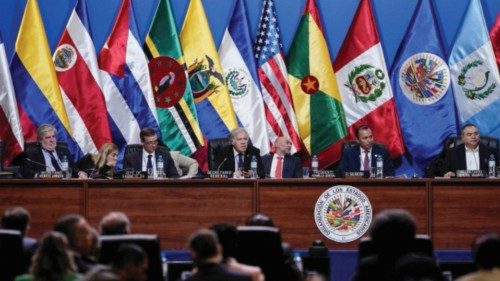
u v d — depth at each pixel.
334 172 26.66
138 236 16.77
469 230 25.36
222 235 16.94
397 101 32.12
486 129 31.81
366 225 25.23
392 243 15.90
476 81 31.88
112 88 31.55
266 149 31.50
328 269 21.72
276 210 25.27
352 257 25.12
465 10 32.12
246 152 28.66
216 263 15.70
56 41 32.41
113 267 14.76
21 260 17.53
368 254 17.22
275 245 17.62
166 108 31.77
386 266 15.97
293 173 28.86
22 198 25.22
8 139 30.62
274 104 31.78
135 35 31.77
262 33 32.03
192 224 25.25
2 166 28.25
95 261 16.91
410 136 31.97
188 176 28.81
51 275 15.15
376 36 31.95
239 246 17.64
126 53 31.61
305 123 31.81
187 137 31.64
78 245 16.69
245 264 17.67
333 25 32.53
